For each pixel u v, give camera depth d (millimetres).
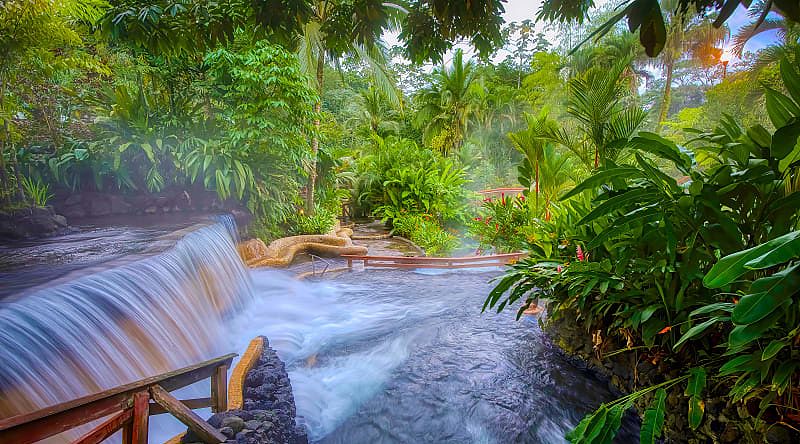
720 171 2252
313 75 9578
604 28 1138
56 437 2033
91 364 2455
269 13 2424
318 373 3869
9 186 4680
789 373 1752
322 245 8398
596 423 1822
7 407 1901
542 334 4469
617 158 4625
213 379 2160
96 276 2934
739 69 9742
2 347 1994
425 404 3379
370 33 2773
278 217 8320
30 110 6262
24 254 3721
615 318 3201
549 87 20250
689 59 15906
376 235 11961
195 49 2920
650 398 2723
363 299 6105
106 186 6637
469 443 2928
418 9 2680
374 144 18453
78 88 7004
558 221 4406
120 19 2527
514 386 3582
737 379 2104
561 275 3463
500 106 21891
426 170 13172
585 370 3662
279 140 7305
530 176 7645
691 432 2402
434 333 4766
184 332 3510
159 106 7656
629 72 17422
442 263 7625
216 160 6922
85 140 6773
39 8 3828
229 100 7633
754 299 1337
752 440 2033
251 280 6145
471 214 12508
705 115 11234
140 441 1562
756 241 2197
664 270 2500
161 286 3488
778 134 1756
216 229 5730
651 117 18078
